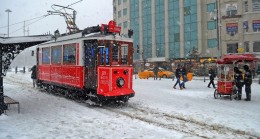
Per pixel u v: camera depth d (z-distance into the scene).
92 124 8.80
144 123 8.98
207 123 9.07
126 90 12.13
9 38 10.54
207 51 46.44
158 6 53.53
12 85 22.53
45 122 8.98
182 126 8.70
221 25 43.66
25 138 7.18
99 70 11.70
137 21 57.72
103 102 12.69
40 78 18.62
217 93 14.59
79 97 13.73
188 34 48.81
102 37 11.70
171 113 10.58
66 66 14.27
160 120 9.48
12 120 9.20
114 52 11.95
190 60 45.62
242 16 41.78
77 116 9.96
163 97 14.86
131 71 12.44
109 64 11.81
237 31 42.28
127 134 7.70
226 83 14.31
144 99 14.07
